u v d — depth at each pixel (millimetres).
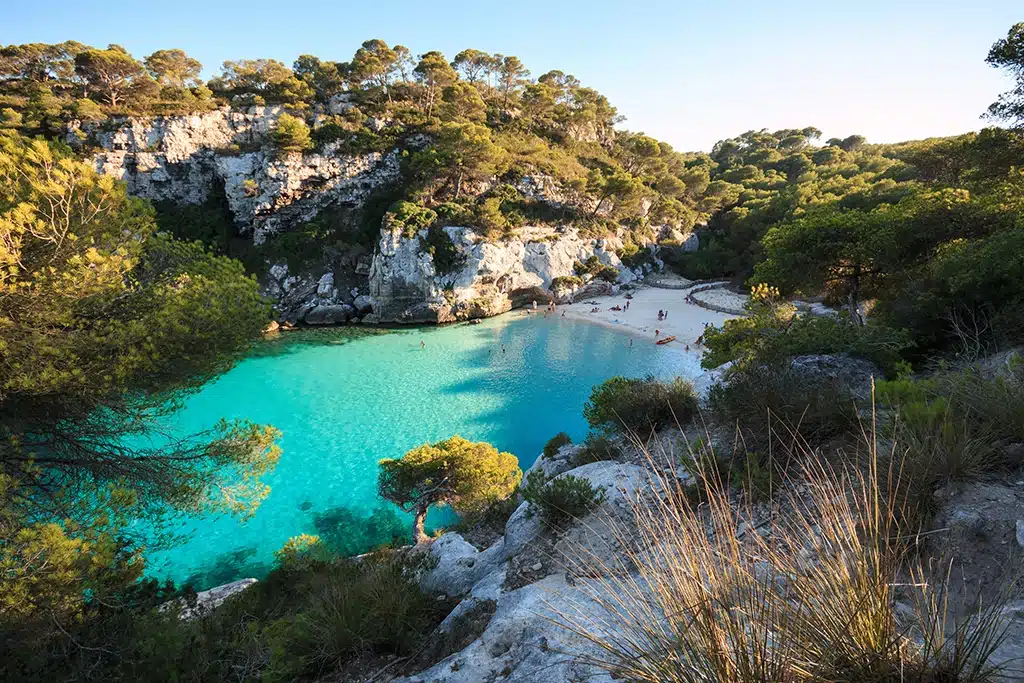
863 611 2098
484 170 70000
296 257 66688
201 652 5926
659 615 2711
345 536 22016
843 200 52875
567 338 55219
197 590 18547
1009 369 6191
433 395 39188
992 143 20078
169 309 9555
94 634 5992
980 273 12953
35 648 5645
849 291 23469
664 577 2422
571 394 39594
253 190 68375
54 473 9156
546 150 86938
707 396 9719
